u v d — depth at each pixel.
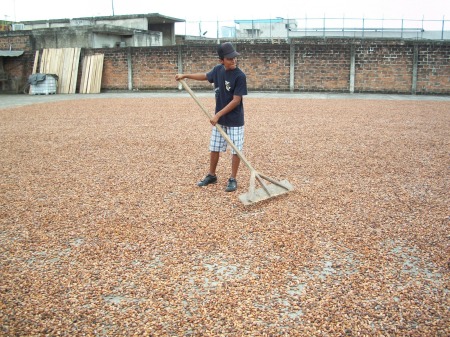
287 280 3.28
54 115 13.22
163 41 34.41
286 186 5.27
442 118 12.09
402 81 20.55
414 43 20.03
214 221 4.44
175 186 5.66
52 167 6.72
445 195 5.21
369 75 20.80
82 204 5.00
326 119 11.98
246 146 8.20
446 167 6.57
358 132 9.78
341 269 3.44
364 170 6.43
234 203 4.98
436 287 3.16
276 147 8.11
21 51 24.02
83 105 16.22
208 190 5.47
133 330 2.68
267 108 14.72
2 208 4.89
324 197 5.16
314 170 6.43
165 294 3.09
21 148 8.16
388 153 7.57
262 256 3.67
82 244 3.94
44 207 4.91
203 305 2.95
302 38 30.97
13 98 20.16
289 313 2.86
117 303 2.99
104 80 23.81
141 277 3.34
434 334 2.62
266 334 2.63
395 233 4.11
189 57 22.53
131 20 30.98
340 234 4.09
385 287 3.15
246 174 6.20
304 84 21.48
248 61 21.73
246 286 3.20
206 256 3.69
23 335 2.63
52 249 3.86
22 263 3.59
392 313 2.84
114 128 10.48
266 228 4.25
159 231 4.21
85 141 8.80
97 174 6.29
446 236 4.03
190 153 7.61
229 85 5.11
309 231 4.17
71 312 2.88
